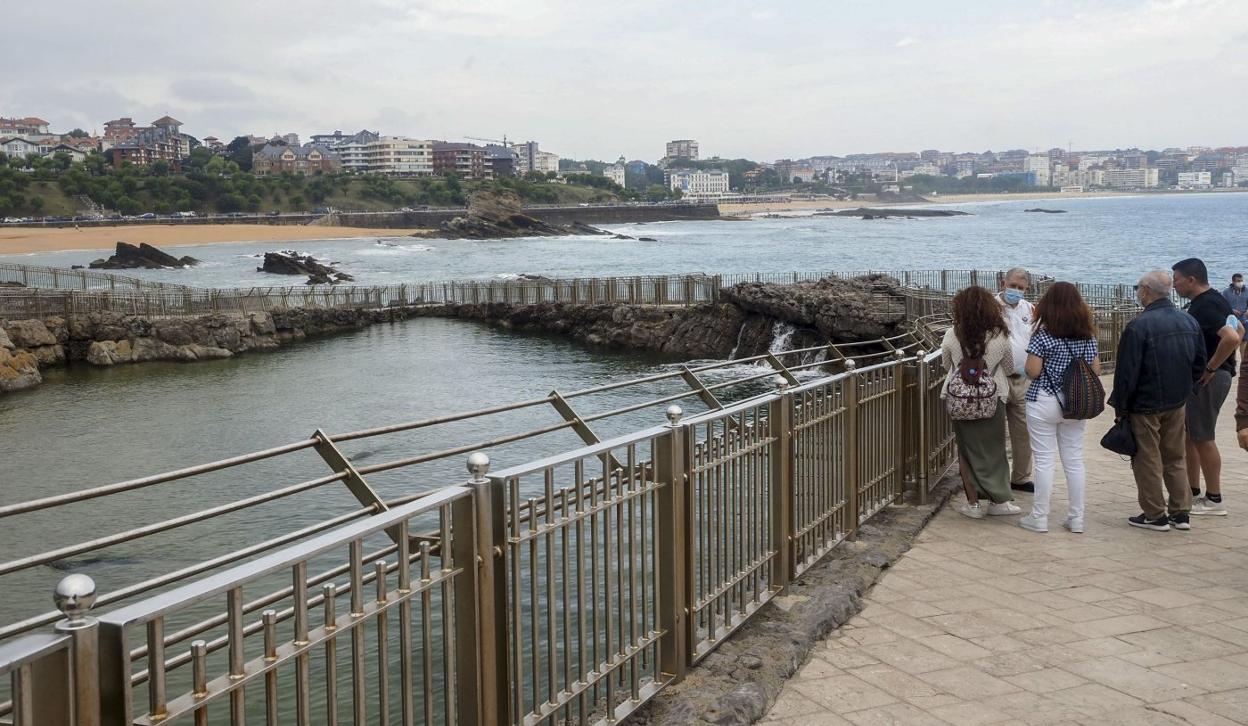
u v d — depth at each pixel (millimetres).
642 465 5113
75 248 144250
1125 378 8219
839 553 7688
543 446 23125
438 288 64938
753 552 6340
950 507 9344
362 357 44875
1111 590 6973
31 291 49500
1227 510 9102
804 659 5832
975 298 8602
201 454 24938
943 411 10523
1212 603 6688
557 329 52250
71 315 45781
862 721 5051
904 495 9492
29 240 154875
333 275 88125
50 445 26531
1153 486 8406
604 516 4750
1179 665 5684
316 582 3391
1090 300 32344
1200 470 10852
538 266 105312
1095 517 8930
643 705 5117
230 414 30953
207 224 196875
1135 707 5160
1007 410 9844
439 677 8664
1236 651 5875
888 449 8961
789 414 6711
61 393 36094
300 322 53562
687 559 5465
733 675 5438
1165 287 8219
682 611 5359
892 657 5859
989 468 8844
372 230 192875
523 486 16359
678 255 127250
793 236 184625
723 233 199875
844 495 7934
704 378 34906
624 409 5258
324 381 37781
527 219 182750
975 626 6324
